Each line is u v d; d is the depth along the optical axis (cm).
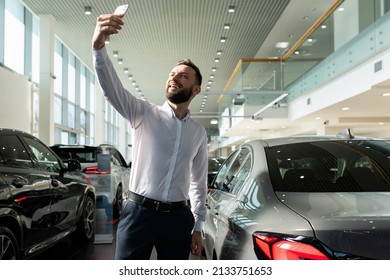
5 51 912
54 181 337
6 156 276
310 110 1167
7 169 266
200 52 1280
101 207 496
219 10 930
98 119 1820
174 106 187
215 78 1656
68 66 1403
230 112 1523
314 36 1137
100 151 647
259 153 215
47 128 970
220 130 1836
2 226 245
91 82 1800
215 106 1652
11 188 259
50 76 968
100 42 157
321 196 161
